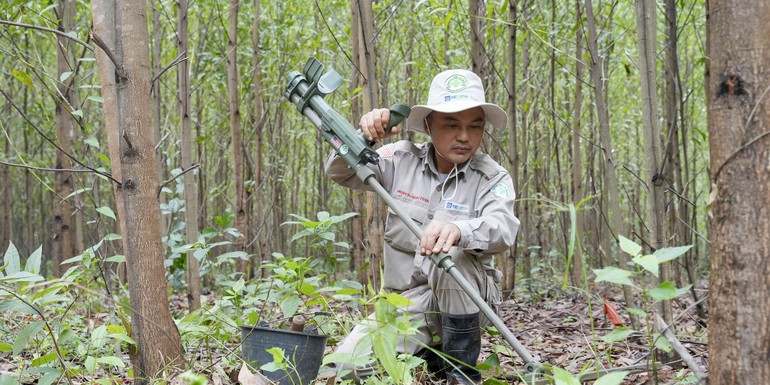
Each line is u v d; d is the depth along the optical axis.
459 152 2.61
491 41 6.10
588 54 3.98
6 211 10.00
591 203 7.99
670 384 2.19
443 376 2.70
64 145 5.20
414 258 2.71
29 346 2.96
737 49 1.32
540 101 7.41
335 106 7.50
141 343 2.21
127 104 2.20
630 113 8.82
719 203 1.36
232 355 2.62
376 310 1.80
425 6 6.22
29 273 2.10
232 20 5.28
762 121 1.30
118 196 2.43
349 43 6.74
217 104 8.41
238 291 2.94
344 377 2.46
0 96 8.12
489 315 2.12
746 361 1.32
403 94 8.02
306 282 2.70
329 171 2.74
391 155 2.79
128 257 2.23
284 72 7.26
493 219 2.39
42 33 5.93
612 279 1.50
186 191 3.84
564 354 3.30
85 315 3.62
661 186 2.67
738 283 1.33
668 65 4.67
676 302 4.72
